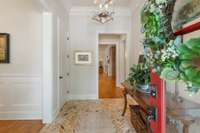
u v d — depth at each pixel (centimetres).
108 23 672
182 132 126
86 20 668
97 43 674
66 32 618
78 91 678
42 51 436
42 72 442
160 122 130
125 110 486
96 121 437
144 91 301
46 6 385
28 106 464
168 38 118
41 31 457
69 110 530
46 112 432
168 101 128
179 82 115
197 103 123
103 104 600
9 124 421
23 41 461
